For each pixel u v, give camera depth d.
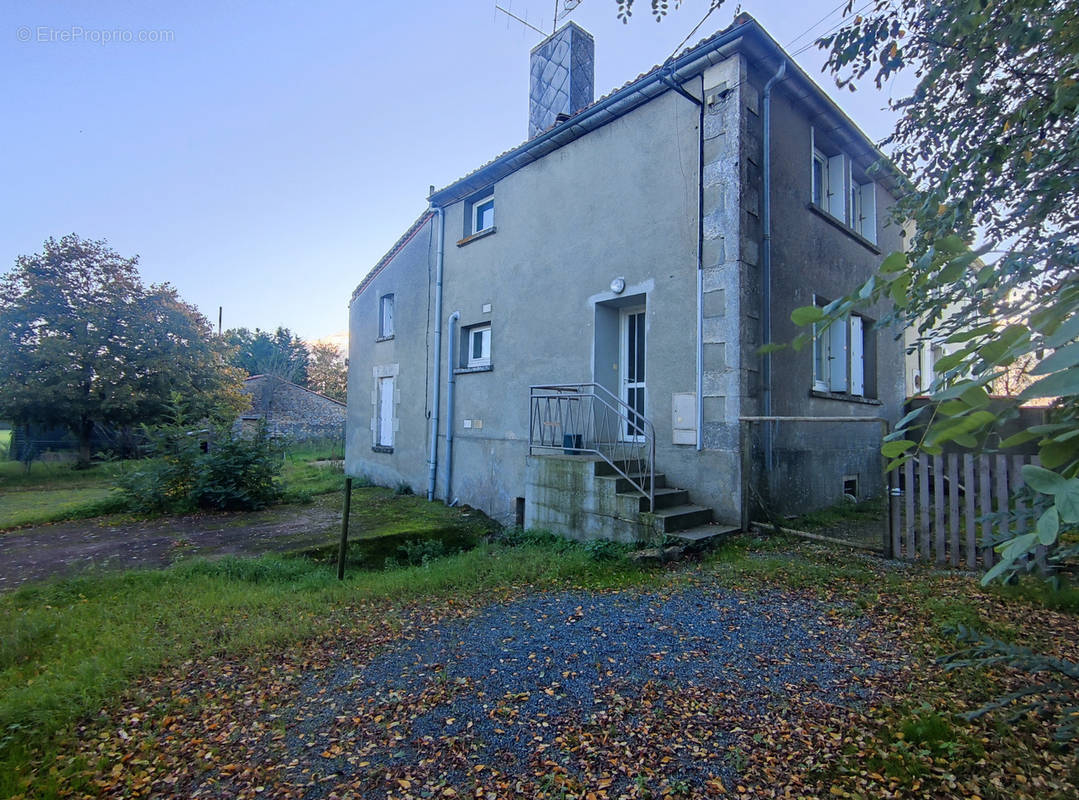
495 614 4.39
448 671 3.39
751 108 6.59
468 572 5.55
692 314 6.75
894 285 1.29
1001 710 2.58
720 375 6.43
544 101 9.45
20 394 17.70
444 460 10.63
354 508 9.90
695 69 6.79
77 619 4.35
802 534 5.95
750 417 6.18
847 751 2.41
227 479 9.65
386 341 12.99
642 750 2.52
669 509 6.32
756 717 2.73
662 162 7.18
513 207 9.37
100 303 20.08
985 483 4.71
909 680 2.96
